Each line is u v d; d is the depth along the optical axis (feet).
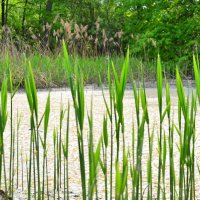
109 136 16.78
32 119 7.55
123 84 6.41
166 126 19.27
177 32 45.27
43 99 28.48
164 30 45.62
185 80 41.98
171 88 35.37
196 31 47.03
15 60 36.52
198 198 10.21
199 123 19.45
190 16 47.34
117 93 6.41
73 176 12.19
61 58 40.68
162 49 45.88
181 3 47.06
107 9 81.05
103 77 39.14
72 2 82.23
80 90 6.36
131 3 46.80
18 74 34.58
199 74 6.40
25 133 17.75
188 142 7.00
